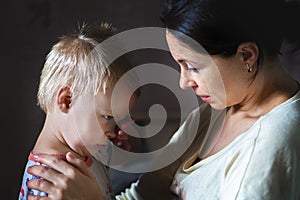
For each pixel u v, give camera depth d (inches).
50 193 39.6
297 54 99.7
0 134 105.7
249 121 43.2
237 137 41.4
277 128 37.7
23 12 103.2
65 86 43.4
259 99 42.9
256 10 37.4
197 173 43.6
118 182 65.3
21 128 106.4
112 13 104.1
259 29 37.9
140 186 51.1
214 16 36.3
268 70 41.4
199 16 36.4
